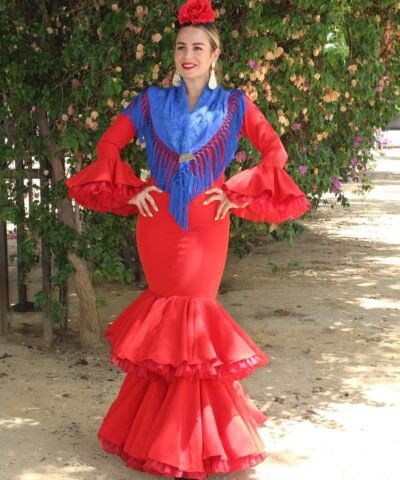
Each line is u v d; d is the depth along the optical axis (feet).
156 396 11.59
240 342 11.19
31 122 16.71
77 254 17.21
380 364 17.44
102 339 18.72
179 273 11.30
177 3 14.29
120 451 12.02
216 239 11.37
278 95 16.33
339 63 16.92
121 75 15.64
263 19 15.17
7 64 15.84
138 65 15.52
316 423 13.96
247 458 11.46
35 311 19.13
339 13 15.02
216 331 11.29
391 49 21.45
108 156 11.59
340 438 13.29
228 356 11.01
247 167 16.81
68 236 16.97
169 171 11.24
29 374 16.11
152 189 11.35
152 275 11.58
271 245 32.40
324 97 17.06
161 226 11.33
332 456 12.57
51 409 14.30
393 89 22.85
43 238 17.52
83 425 13.61
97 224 17.34
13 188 17.24
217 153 11.30
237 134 11.55
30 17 16.35
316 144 18.83
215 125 11.27
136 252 24.76
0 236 18.43
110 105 15.33
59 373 16.29
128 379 12.21
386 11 18.63
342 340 19.20
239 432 11.40
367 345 18.85
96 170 11.49
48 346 18.20
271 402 14.97
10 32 16.14
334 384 16.08
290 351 18.28
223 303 22.63
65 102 16.08
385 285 25.53
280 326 20.16
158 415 11.36
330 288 24.89
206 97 11.39
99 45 15.08
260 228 19.92
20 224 17.60
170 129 11.24
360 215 41.60
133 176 11.64
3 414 13.97
